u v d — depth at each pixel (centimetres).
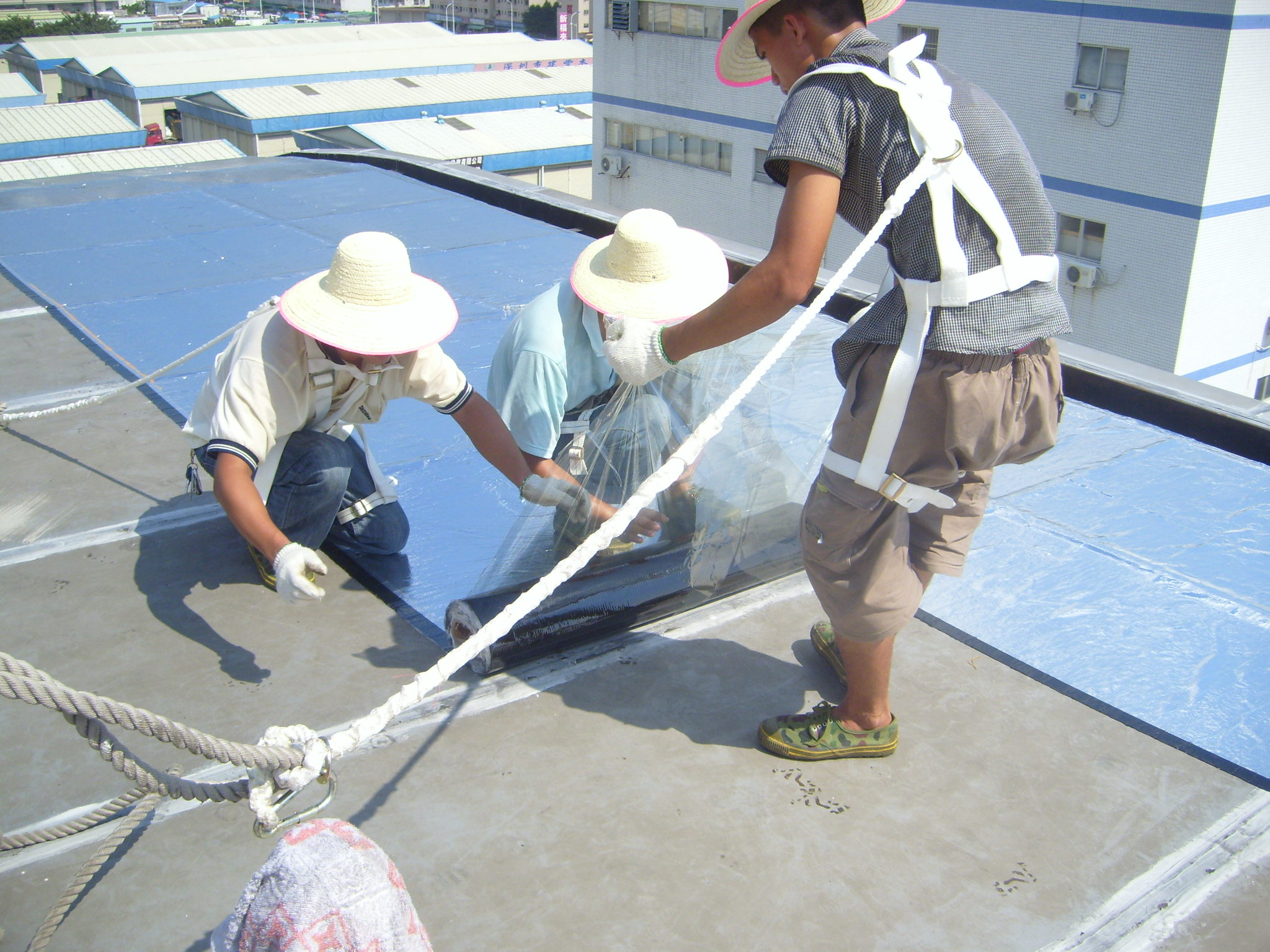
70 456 334
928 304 165
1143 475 332
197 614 255
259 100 3619
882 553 186
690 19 2172
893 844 190
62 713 117
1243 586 272
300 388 237
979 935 171
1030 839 192
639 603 250
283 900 118
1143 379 384
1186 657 243
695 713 225
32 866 181
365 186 700
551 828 192
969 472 188
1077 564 282
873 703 206
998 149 167
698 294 251
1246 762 211
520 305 475
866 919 174
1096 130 1656
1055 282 174
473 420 251
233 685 229
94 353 420
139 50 5200
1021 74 1711
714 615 262
